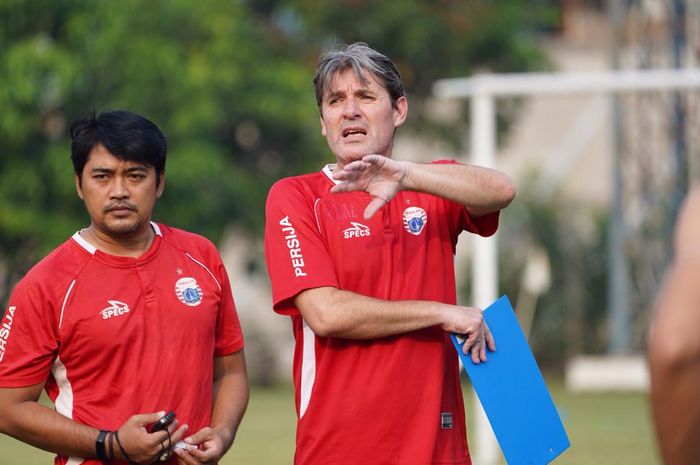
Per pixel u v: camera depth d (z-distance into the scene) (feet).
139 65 223.71
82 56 221.46
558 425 50.72
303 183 53.57
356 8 259.60
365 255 51.57
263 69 248.32
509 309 51.52
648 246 224.33
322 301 50.06
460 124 280.10
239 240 268.41
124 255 51.96
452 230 54.34
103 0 222.69
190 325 51.75
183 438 50.01
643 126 222.69
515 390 50.62
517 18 268.21
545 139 342.23
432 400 50.78
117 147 50.72
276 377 277.03
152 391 50.60
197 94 228.84
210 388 52.60
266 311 298.35
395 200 53.01
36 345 50.24
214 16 240.73
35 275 50.98
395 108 53.72
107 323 50.39
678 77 122.42
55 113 226.38
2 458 111.14
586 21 362.33
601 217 298.97
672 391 27.78
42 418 49.67
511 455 50.03
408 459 50.21
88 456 49.52
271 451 120.57
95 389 50.62
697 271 28.14
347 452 50.42
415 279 51.98
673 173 216.95
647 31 219.82
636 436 136.98
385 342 50.75
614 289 222.07
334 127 52.85
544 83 122.72
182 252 53.52
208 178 227.61
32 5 217.97
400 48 261.65
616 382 221.25
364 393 50.47
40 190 218.79
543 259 278.05
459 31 262.88
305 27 264.31
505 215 296.71
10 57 211.00
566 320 291.38
